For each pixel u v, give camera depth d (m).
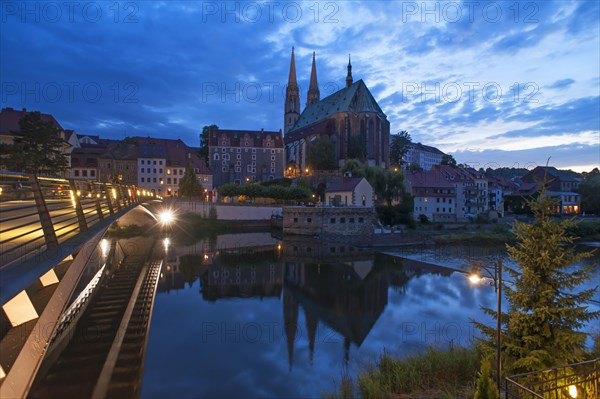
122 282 36.66
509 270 15.47
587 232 79.56
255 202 99.75
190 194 97.31
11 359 10.02
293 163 138.62
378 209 84.75
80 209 12.59
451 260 54.78
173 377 18.48
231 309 30.33
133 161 110.69
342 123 129.12
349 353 22.25
